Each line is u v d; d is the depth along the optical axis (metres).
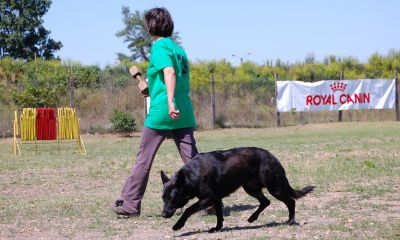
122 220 7.96
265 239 6.54
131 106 27.98
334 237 6.54
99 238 6.94
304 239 6.52
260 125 27.92
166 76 7.51
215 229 7.12
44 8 45.25
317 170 12.55
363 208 8.38
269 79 30.92
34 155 17.81
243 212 8.38
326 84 28.33
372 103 29.25
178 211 8.25
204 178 6.79
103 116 26.94
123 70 31.75
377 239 6.41
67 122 18.78
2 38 43.91
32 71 29.44
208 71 31.97
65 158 16.59
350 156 15.18
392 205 8.57
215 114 27.48
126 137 24.19
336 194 9.66
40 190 11.01
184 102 7.84
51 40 45.88
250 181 7.25
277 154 16.25
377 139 20.62
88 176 12.81
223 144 20.16
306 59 37.09
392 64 36.97
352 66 36.81
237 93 29.38
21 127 18.23
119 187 11.23
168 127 7.84
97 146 20.58
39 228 7.57
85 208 8.93
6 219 8.19
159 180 11.87
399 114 30.08
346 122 29.12
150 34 7.86
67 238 6.98
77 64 30.14
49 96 26.83
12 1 43.62
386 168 12.62
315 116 29.44
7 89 27.30
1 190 11.04
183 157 7.93
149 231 7.26
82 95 27.72
